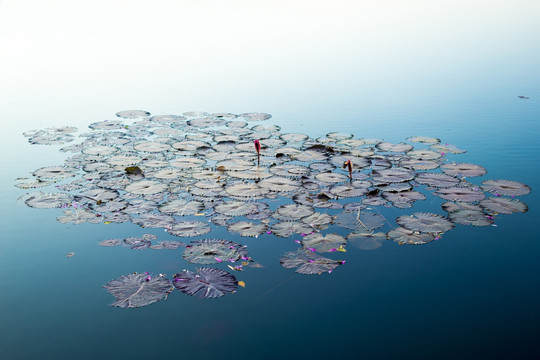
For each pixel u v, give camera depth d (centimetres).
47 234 606
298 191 721
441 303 457
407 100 1285
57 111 1220
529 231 598
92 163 841
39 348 399
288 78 1553
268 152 894
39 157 901
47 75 1623
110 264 535
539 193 704
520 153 880
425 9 2678
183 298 467
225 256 542
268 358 385
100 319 439
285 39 2130
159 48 2022
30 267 530
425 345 400
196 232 594
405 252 553
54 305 461
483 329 420
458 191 709
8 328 426
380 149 905
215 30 2338
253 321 433
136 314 444
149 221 624
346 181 755
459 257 542
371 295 471
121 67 1730
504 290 477
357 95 1346
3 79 1570
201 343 404
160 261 538
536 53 1786
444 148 910
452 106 1218
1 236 601
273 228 607
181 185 741
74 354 392
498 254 547
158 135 1008
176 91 1412
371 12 2656
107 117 1162
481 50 1852
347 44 2003
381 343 403
